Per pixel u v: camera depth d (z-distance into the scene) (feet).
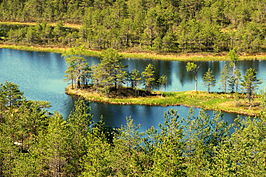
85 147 175.32
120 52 613.93
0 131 187.93
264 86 406.82
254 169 140.46
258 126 186.50
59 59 550.36
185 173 151.02
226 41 624.18
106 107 329.11
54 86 393.29
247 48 612.29
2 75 429.79
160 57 587.68
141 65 524.11
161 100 349.00
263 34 652.48
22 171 145.07
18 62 512.63
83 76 389.80
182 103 343.87
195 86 416.05
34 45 650.43
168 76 465.47
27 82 403.54
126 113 311.68
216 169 144.25
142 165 160.04
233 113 312.29
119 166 158.20
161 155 148.15
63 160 167.22
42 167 165.68
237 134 176.24
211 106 327.88
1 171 160.56
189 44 640.17
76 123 197.77
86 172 154.20
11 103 257.34
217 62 558.15
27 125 201.16
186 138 182.19
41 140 172.14
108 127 271.08
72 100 344.28
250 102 333.83
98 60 546.26
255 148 164.55
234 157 151.33
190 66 397.80
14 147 166.40
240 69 501.15
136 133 176.24
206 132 180.34
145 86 384.06
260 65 530.27
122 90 374.22
